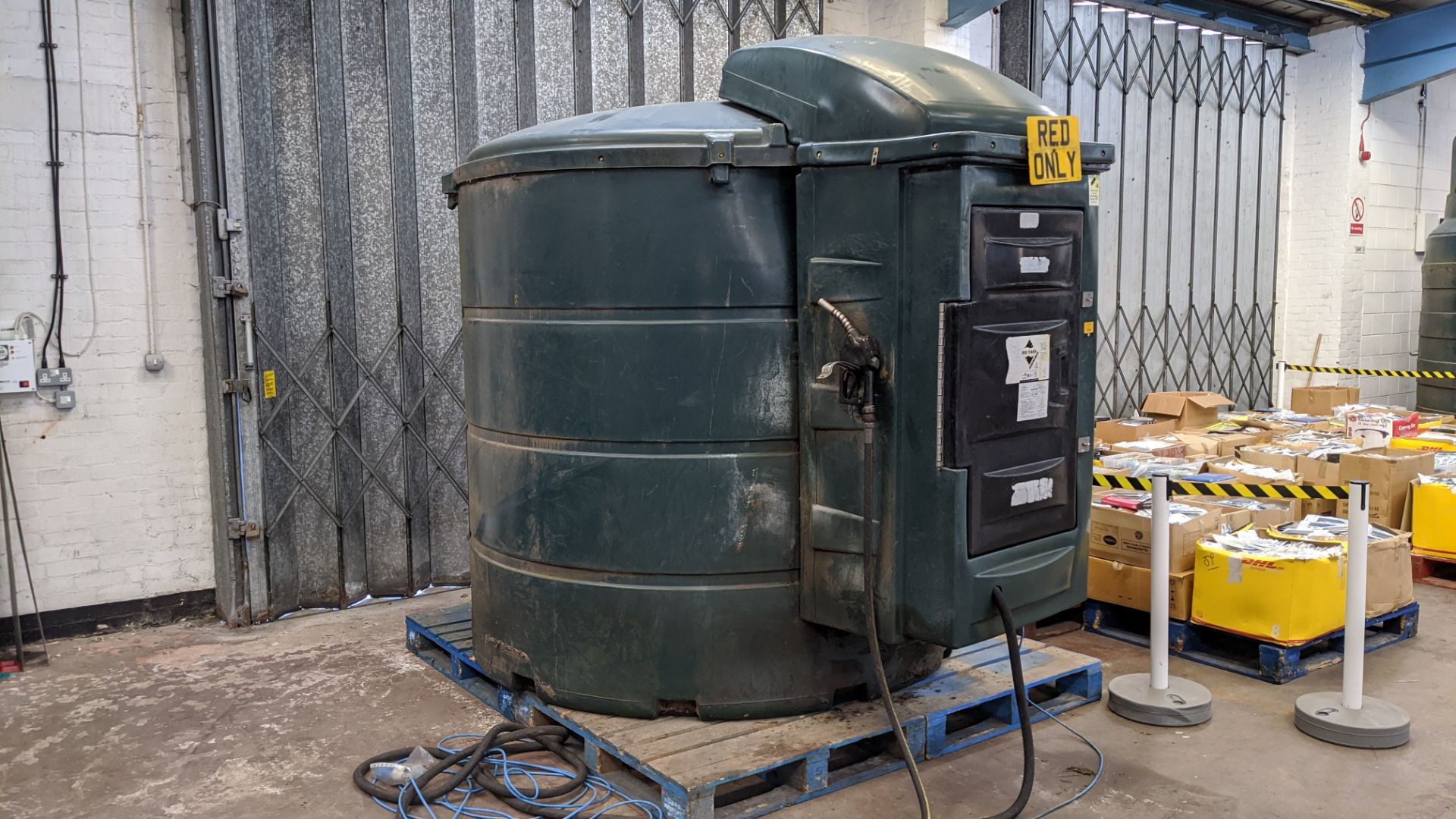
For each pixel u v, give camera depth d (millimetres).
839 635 3402
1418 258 10492
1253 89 9531
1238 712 3885
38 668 4461
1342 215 9680
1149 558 4582
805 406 3246
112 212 4816
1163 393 7523
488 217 3562
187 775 3447
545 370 3398
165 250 4961
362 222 5281
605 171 3238
